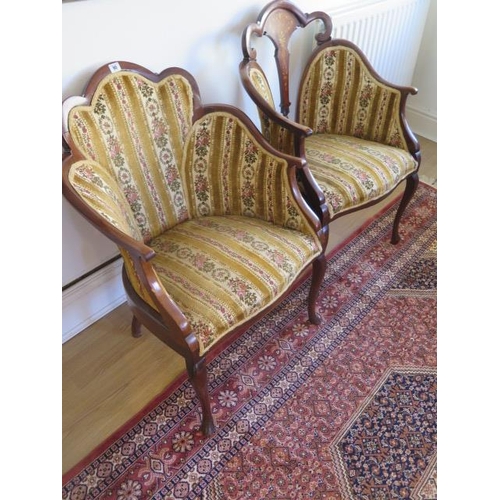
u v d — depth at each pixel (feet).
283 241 4.32
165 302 3.36
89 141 3.68
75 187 3.38
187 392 4.72
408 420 4.51
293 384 4.79
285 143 4.79
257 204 4.62
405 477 4.09
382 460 4.20
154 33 4.32
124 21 4.03
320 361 5.02
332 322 5.44
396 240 6.55
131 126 3.97
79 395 4.66
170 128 4.24
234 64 5.31
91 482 4.00
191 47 4.72
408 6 7.12
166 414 4.52
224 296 3.76
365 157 5.37
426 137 9.00
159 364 4.98
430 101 8.70
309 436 4.36
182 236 4.35
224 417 4.49
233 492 3.97
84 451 4.22
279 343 5.19
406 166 5.48
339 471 4.12
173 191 4.48
